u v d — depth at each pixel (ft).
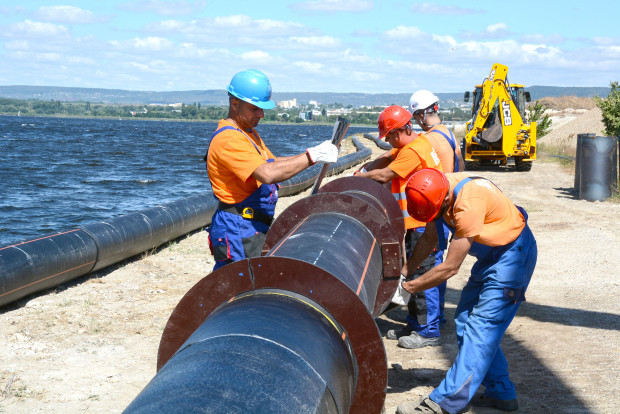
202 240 34.40
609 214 40.98
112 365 16.74
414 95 18.07
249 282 9.55
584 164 47.26
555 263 28.53
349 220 13.44
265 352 7.52
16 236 46.16
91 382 15.60
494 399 14.25
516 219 13.14
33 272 22.08
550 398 14.78
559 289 24.45
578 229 36.09
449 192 12.63
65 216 55.47
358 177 16.28
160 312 21.36
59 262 23.43
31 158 123.24
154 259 29.63
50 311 21.27
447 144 17.48
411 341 18.70
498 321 13.25
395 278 13.82
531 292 24.18
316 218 13.34
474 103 80.53
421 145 16.71
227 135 12.97
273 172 12.57
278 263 9.41
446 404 13.28
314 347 8.15
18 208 59.47
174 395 6.50
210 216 37.24
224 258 13.58
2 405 14.12
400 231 16.06
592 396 14.76
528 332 19.58
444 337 19.65
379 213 13.58
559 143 108.88
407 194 12.52
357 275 11.00
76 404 14.32
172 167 109.19
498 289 13.20
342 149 125.39
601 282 25.18
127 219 29.30
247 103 13.21
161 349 9.96
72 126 398.62
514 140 73.00
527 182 61.11
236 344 7.59
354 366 9.37
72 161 118.83
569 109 188.75
